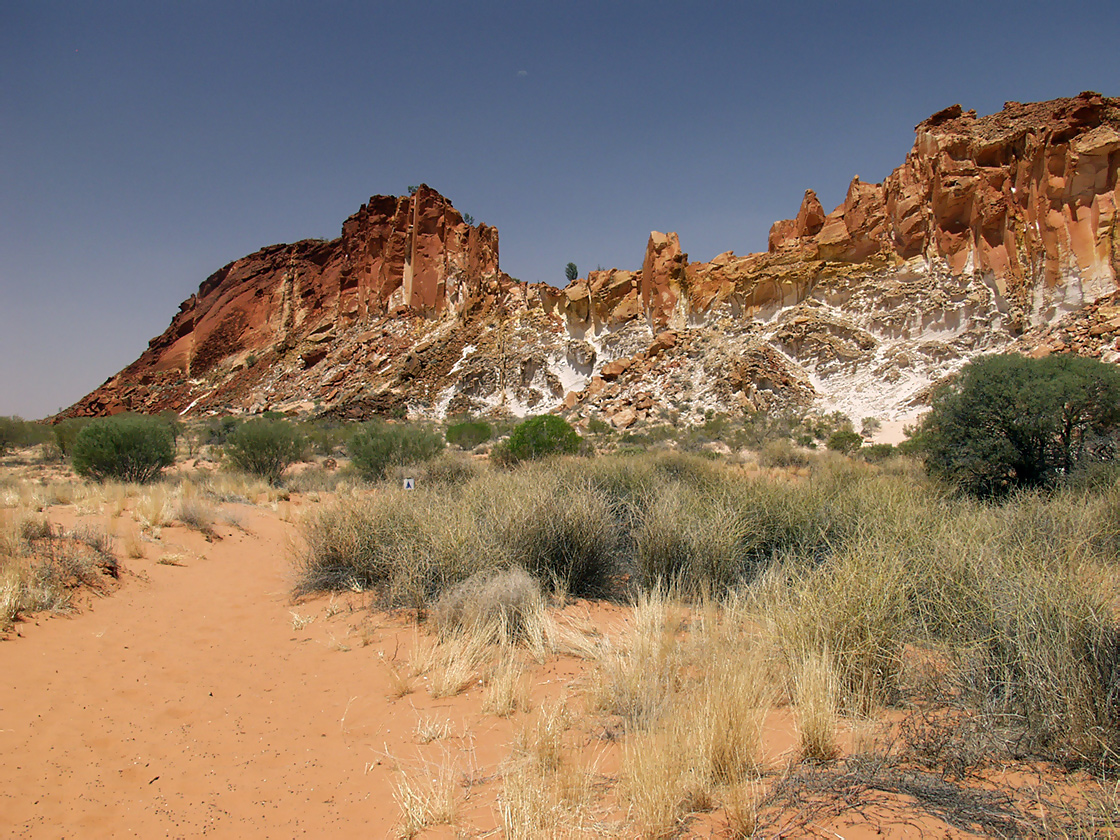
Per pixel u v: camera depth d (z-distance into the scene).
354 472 21.16
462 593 6.52
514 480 10.27
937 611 4.91
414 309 79.25
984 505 8.85
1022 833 2.52
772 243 58.16
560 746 3.84
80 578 6.89
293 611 7.11
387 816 3.29
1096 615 3.81
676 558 7.46
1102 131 39.91
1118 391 12.11
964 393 13.40
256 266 107.50
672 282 58.38
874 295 47.53
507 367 61.44
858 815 2.76
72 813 3.28
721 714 3.51
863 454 27.31
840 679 4.20
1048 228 40.53
